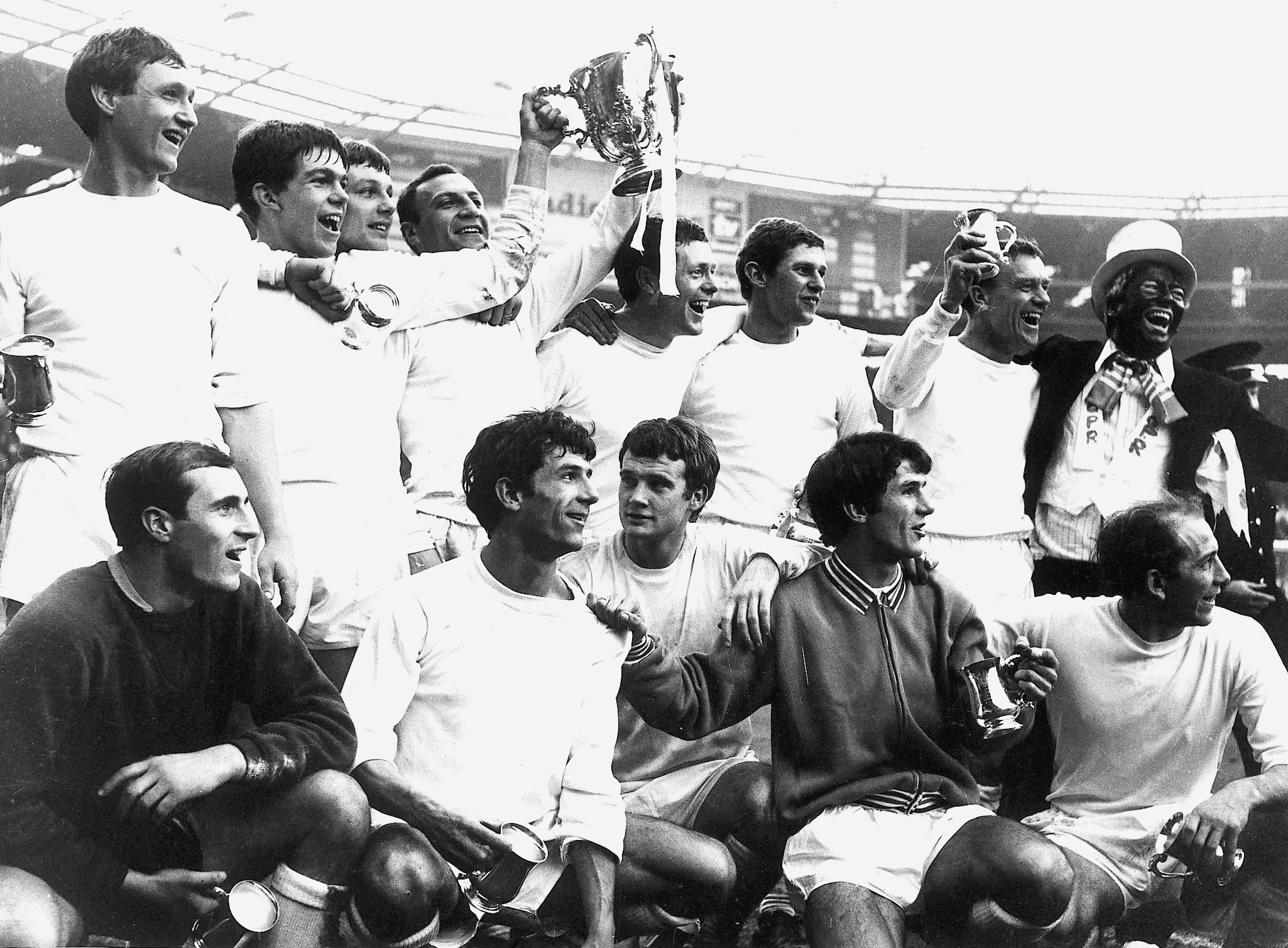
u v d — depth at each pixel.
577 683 3.12
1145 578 3.55
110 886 2.62
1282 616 4.50
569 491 3.08
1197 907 3.51
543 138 3.80
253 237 3.60
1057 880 3.05
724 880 3.17
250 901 2.67
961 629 3.43
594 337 3.98
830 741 3.30
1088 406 4.33
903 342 3.88
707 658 3.34
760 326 4.11
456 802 2.93
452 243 4.11
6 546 3.02
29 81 10.62
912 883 3.16
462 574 3.14
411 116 13.23
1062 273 15.51
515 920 2.98
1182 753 3.60
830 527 3.43
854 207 15.05
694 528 3.59
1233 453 4.45
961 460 4.13
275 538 3.18
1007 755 3.80
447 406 3.65
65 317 3.05
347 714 2.89
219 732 2.90
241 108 12.16
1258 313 15.09
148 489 2.74
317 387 3.42
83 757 2.73
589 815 3.03
